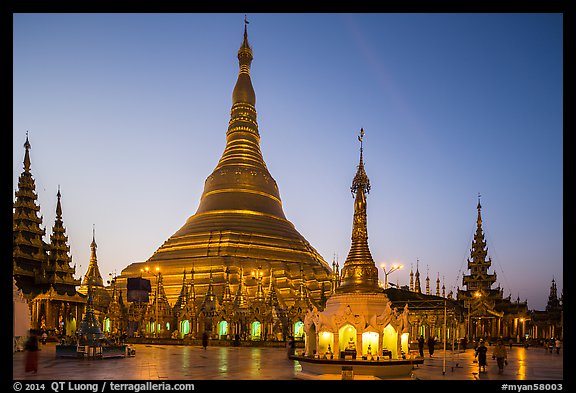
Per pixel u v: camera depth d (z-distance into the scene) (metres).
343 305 42.47
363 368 38.50
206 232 133.50
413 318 98.56
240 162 148.88
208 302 107.25
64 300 102.19
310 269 126.94
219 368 45.09
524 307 130.25
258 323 100.62
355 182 47.53
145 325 110.00
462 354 77.38
